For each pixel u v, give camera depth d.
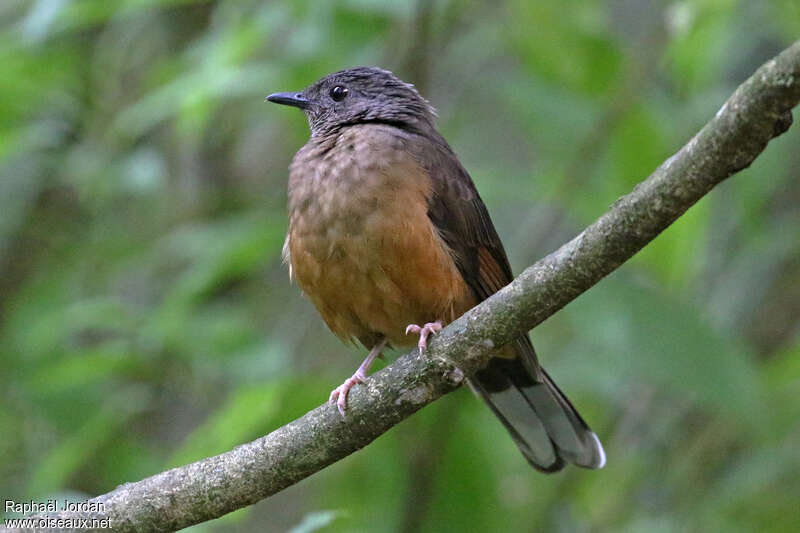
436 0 12.36
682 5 11.63
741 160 6.16
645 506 13.12
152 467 12.26
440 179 9.28
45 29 11.56
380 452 12.12
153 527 7.70
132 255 13.77
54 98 13.45
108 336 14.07
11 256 14.57
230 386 13.02
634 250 6.63
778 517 12.05
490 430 12.48
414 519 11.74
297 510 13.22
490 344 7.22
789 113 5.97
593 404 13.73
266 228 12.47
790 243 13.02
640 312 11.09
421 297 8.94
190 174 14.65
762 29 13.67
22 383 13.05
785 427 12.26
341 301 9.15
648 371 11.05
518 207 14.94
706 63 12.09
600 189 12.23
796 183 13.99
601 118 12.14
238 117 14.36
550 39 12.66
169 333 11.95
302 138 12.58
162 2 12.34
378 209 8.73
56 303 13.63
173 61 13.22
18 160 13.88
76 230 14.34
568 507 13.16
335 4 11.85
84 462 11.99
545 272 6.89
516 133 14.97
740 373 10.99
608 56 12.58
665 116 12.49
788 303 13.75
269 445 7.66
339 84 10.66
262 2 12.89
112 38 14.34
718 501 12.17
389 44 13.06
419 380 7.41
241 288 14.41
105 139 12.99
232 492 7.65
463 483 11.84
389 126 9.77
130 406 12.42
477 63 14.30
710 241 13.71
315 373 12.75
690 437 13.51
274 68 12.10
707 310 12.97
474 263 9.45
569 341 13.73
